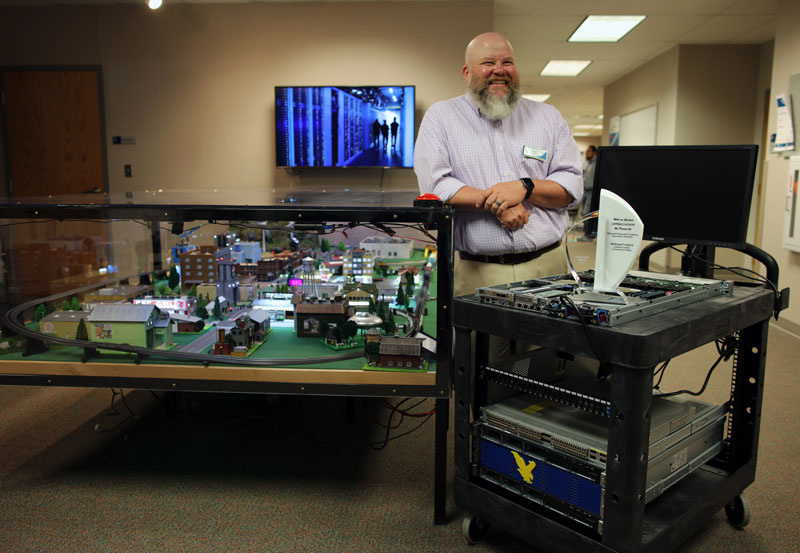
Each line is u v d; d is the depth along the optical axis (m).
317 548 1.55
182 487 1.88
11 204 1.63
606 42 6.07
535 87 8.96
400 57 4.76
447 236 1.52
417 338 1.66
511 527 1.44
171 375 1.64
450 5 4.69
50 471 1.98
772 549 1.57
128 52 4.87
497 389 1.58
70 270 2.44
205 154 4.97
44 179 5.05
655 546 1.28
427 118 1.90
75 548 1.54
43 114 4.96
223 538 1.59
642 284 1.50
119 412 2.52
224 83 4.88
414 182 4.93
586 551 1.27
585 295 1.35
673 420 1.39
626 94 7.96
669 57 6.45
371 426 2.40
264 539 1.59
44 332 1.74
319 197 2.04
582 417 1.44
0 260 2.20
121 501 1.79
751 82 6.27
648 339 1.11
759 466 2.02
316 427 2.37
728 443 1.66
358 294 2.13
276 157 4.84
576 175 1.87
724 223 1.49
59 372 1.67
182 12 4.82
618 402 1.17
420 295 2.31
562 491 1.36
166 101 4.92
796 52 4.06
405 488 1.88
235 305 2.27
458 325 1.48
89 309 1.90
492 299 1.42
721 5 4.80
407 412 2.57
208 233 2.80
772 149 4.38
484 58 1.81
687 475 1.54
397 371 1.59
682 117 6.30
